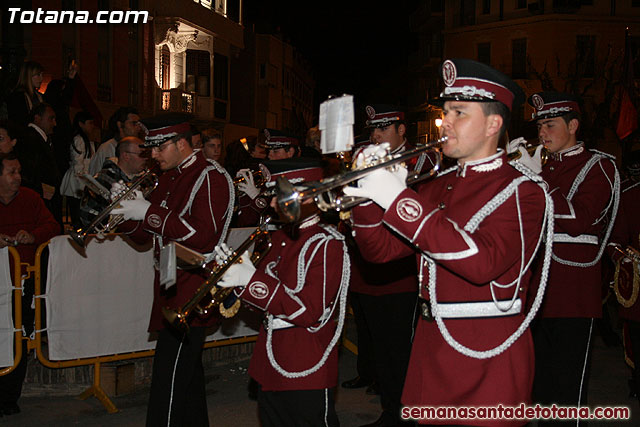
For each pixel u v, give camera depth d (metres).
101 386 5.81
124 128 7.38
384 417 4.84
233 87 35.16
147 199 4.61
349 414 5.44
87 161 7.95
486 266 2.47
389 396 4.80
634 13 34.84
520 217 2.58
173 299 4.20
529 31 35.69
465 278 2.53
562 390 4.30
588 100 34.62
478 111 2.64
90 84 20.03
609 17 34.66
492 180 2.65
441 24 42.34
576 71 34.00
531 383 2.73
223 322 6.48
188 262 3.26
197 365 4.36
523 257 2.59
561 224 4.18
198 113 27.83
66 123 8.14
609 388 6.08
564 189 4.30
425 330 2.78
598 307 4.32
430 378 2.71
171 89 25.34
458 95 2.63
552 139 4.38
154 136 4.30
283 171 3.51
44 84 17.61
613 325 8.81
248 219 6.73
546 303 4.27
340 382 6.36
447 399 2.66
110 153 7.24
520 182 2.62
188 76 27.53
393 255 2.79
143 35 23.44
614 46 34.75
